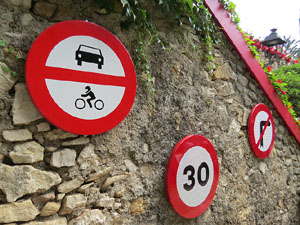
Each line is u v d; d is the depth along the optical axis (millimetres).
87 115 1253
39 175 1154
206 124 1969
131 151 1503
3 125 1076
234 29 2232
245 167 2318
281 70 4578
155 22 1664
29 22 1157
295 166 3033
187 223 1801
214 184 1967
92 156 1334
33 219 1144
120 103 1390
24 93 1123
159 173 1637
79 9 1317
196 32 1935
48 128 1193
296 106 3941
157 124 1636
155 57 1646
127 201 1473
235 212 2184
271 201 2613
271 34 4746
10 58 1096
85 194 1310
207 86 1995
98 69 1299
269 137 2576
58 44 1165
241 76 2338
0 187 1048
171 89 1731
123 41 1484
